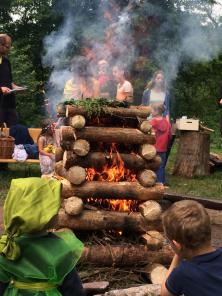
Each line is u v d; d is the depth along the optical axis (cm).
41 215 273
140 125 464
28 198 273
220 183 1000
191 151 1087
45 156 870
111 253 441
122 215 455
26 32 2212
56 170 484
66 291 276
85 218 449
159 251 448
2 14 2247
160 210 454
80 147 449
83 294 281
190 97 2280
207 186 961
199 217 273
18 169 1112
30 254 275
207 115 2280
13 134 987
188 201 285
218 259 273
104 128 461
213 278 267
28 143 1000
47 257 273
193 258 276
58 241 282
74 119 451
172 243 281
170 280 277
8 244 272
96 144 473
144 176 458
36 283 272
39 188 277
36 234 279
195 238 270
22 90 977
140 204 466
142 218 455
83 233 466
